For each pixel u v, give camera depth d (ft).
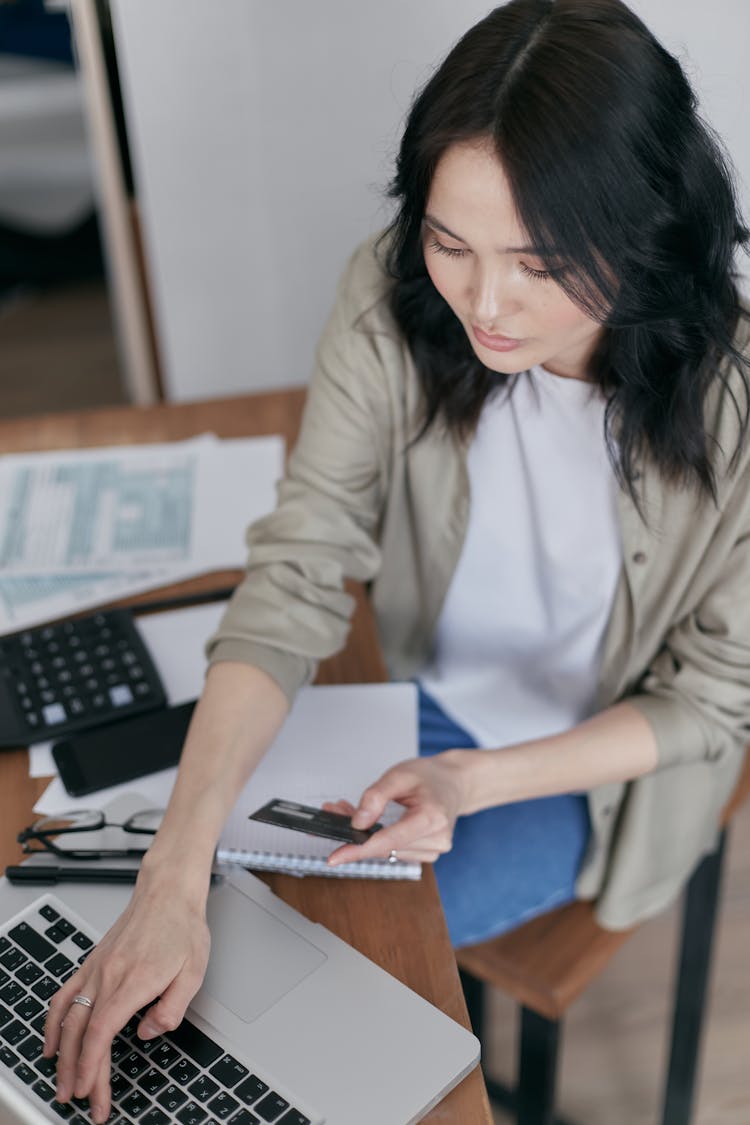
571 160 2.56
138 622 3.86
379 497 4.16
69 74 10.90
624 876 4.08
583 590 3.92
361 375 3.79
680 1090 5.04
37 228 11.43
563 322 2.89
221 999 2.62
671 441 3.36
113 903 2.84
